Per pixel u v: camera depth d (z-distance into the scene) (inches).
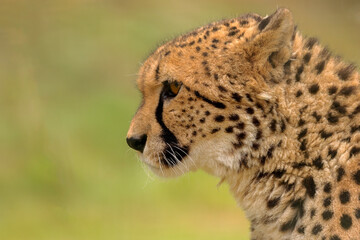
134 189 714.8
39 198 703.1
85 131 774.5
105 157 753.0
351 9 1202.6
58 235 622.5
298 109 277.1
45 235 620.7
